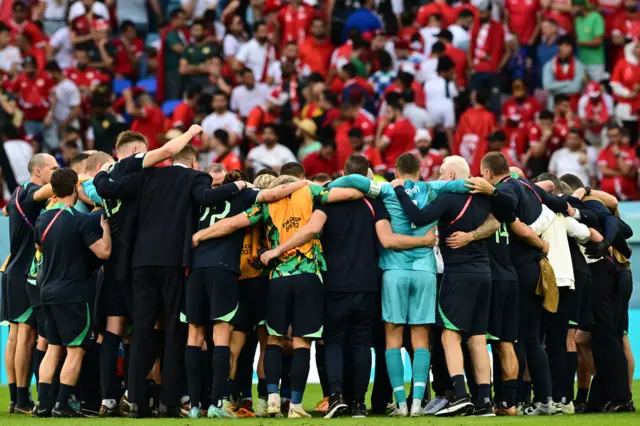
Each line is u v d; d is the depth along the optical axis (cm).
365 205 3009
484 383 2950
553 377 3195
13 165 5800
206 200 2917
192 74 6619
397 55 6353
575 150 5766
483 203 2983
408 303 2981
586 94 6144
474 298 2948
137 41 7194
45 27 7438
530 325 3116
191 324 2941
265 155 5666
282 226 2969
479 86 6309
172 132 5791
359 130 5394
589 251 3231
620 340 3369
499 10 6875
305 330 2930
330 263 2986
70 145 5978
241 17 7262
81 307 3008
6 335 5094
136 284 2955
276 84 6462
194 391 2931
